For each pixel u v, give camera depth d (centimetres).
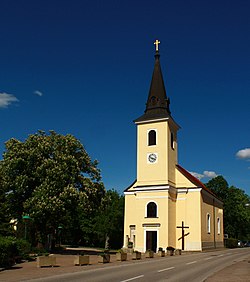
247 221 8706
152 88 5244
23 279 1716
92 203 4144
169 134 5028
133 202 5162
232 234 8362
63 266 2445
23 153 4009
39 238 4156
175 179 5094
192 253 4456
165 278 1805
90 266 2459
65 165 3975
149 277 1831
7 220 3438
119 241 7150
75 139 4328
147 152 5000
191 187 4978
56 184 3841
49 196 3759
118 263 2767
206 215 5269
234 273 2077
